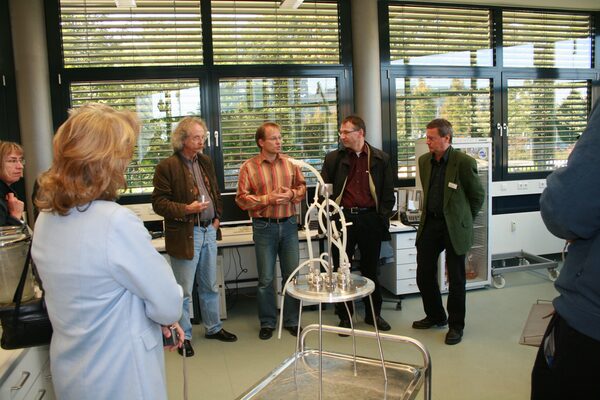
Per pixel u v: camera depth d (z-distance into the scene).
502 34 4.68
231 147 4.07
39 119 3.55
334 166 3.08
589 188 1.00
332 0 4.17
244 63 4.05
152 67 3.83
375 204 3.03
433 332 3.11
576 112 5.04
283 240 3.07
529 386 2.37
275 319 3.18
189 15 3.90
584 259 1.07
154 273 1.05
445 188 2.85
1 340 1.19
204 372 2.64
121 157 1.04
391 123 4.40
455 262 2.89
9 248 1.26
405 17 4.41
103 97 3.83
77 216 1.01
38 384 1.42
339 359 1.65
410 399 1.36
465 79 4.62
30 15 3.50
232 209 3.78
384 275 3.93
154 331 1.12
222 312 3.53
